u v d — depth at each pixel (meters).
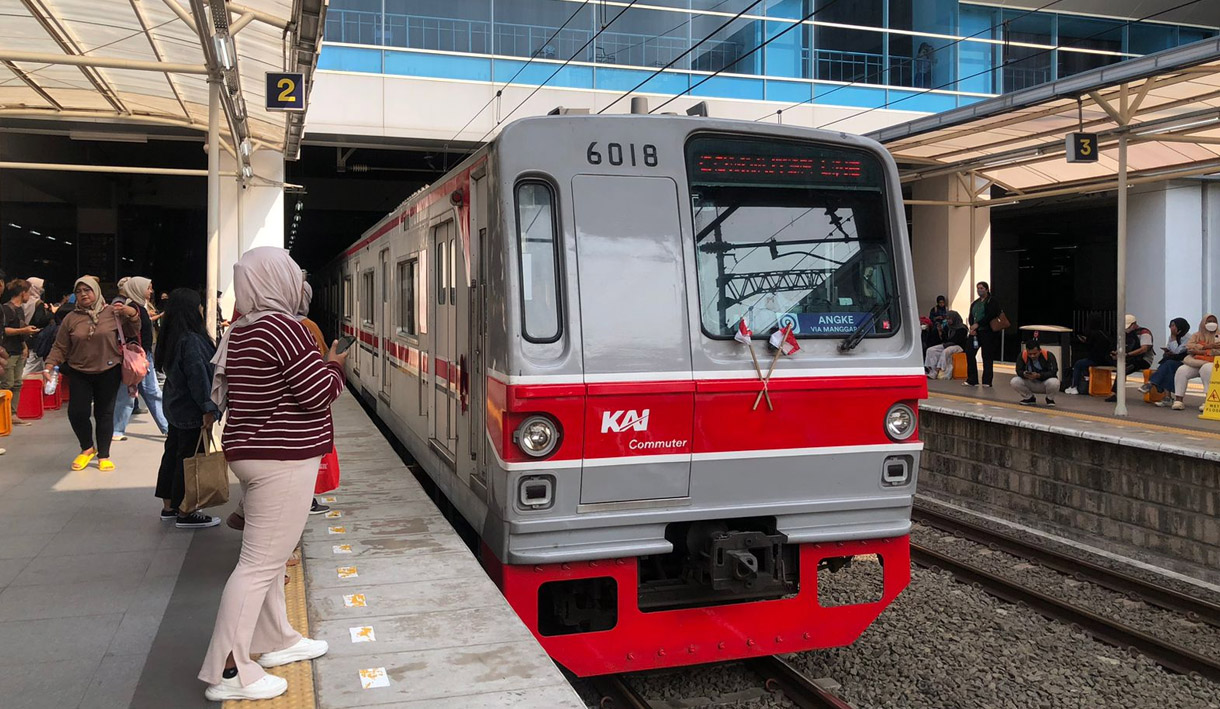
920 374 4.96
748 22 19.31
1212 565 7.96
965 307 21.30
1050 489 9.82
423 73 17.39
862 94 20.06
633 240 4.46
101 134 14.09
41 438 9.55
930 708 4.94
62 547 5.50
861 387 4.81
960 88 20.91
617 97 18.53
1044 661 5.67
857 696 5.06
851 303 4.91
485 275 4.71
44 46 9.73
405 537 5.46
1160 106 10.43
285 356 3.21
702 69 19.05
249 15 7.58
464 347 5.35
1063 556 7.88
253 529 3.31
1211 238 19.17
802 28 19.70
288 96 9.09
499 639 3.92
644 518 4.45
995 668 5.50
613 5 18.42
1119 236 10.73
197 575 4.98
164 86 11.16
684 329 4.50
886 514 5.00
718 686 5.08
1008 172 15.80
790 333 4.63
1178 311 19.16
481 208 4.85
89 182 21.58
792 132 4.81
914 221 22.28
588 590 4.77
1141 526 8.70
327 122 16.91
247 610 3.30
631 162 4.50
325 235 34.25
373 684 3.46
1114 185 14.45
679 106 18.89
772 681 5.04
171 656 3.85
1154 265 19.28
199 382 5.20
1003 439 10.50
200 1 6.34
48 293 22.73
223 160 15.43
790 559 4.93
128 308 7.89
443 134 17.47
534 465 4.26
